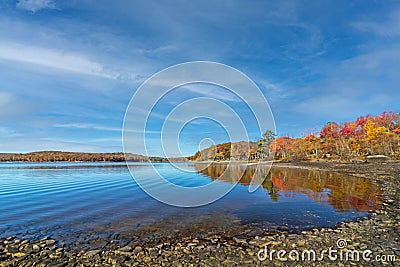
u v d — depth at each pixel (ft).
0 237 31.78
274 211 44.37
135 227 35.83
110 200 56.80
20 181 99.14
